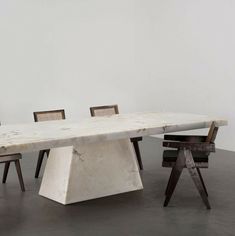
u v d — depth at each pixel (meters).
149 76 7.38
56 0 6.98
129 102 7.64
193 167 3.56
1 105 6.68
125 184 4.12
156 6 7.09
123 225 3.23
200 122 4.00
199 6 6.34
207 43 6.28
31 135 3.25
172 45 6.90
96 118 4.37
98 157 3.96
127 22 7.49
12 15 6.64
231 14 5.84
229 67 5.97
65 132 3.38
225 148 6.23
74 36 7.18
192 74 6.60
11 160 4.06
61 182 3.83
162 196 3.97
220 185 4.29
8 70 6.68
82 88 7.34
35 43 6.87
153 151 6.12
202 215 3.42
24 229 3.19
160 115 4.61
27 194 4.09
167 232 3.07
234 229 3.12
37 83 6.95
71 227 3.21
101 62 7.43
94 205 3.73
